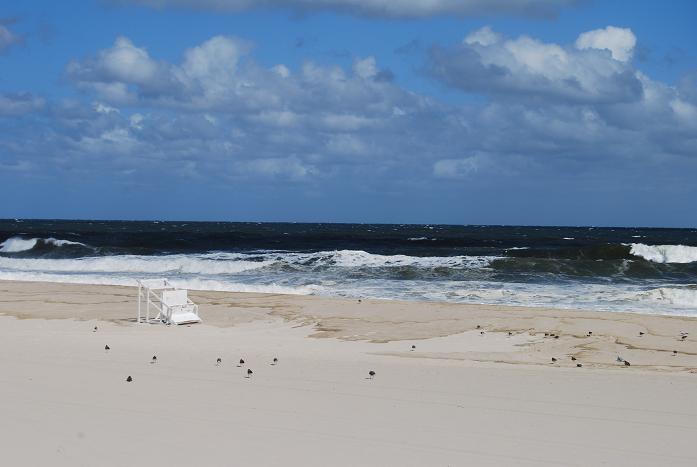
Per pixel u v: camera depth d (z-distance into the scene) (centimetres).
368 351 1506
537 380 1149
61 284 2938
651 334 1720
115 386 1059
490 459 741
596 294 2723
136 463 715
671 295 2567
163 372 1177
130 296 2547
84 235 7931
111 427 836
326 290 2900
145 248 5466
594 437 826
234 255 4716
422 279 3384
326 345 1589
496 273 3550
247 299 2456
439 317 2016
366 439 802
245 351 1459
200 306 2298
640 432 848
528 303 2522
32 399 967
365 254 4222
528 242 7381
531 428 860
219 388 1055
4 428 830
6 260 4134
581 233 12456
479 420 893
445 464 723
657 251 4434
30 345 1496
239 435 810
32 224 14538
